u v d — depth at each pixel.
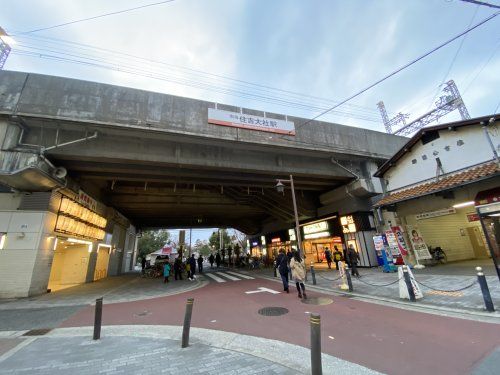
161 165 14.41
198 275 22.16
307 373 3.88
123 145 13.12
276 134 15.88
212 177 16.62
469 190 12.68
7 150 11.22
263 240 37.53
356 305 7.96
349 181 20.44
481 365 3.86
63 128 12.21
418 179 15.38
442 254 16.97
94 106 12.09
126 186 21.20
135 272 31.86
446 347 4.56
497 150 11.95
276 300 9.38
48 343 5.61
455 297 7.67
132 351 4.96
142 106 12.87
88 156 12.41
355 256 14.30
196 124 13.76
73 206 15.55
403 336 5.20
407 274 8.07
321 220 24.08
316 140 17.34
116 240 26.62
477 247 19.20
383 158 20.03
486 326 5.36
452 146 13.73
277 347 4.96
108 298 11.48
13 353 5.02
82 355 4.84
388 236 15.82
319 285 12.05
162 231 63.22
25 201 12.90
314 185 21.55
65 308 9.41
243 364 4.25
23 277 11.86
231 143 14.88
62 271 18.66
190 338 5.65
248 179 17.67
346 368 4.01
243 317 7.28
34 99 11.55
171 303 9.84
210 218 36.59
